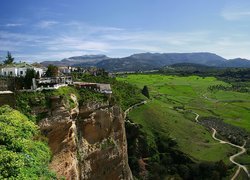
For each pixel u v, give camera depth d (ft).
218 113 641.40
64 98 171.63
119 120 229.04
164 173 385.50
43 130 157.89
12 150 111.45
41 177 108.88
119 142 227.61
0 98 161.38
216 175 370.12
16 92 168.55
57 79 230.89
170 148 420.77
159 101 643.86
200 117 591.78
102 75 534.37
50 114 163.43
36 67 273.75
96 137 200.03
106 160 207.72
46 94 170.50
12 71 247.09
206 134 498.28
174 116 536.83
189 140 454.81
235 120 597.52
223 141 481.05
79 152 180.86
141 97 545.03
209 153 428.56
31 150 121.60
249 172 384.88
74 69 503.61
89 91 211.61
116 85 518.78
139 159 394.11
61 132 164.04
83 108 192.34
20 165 100.22
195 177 380.58
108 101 218.79
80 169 179.01
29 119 156.56
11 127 124.88
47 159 135.44
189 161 401.49
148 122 464.65
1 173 95.04
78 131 184.44
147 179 369.30
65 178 158.92
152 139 426.10
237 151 448.24
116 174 219.82
